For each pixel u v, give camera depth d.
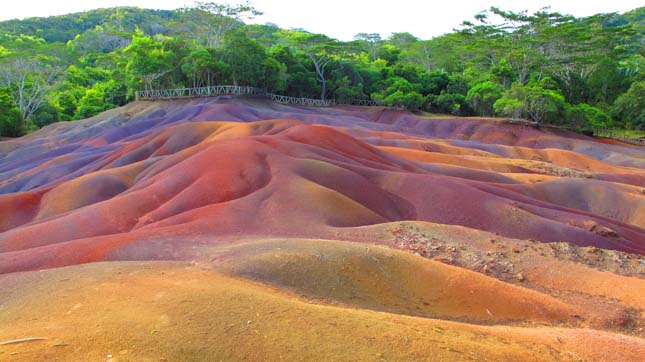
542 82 83.94
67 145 54.56
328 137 34.09
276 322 8.41
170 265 12.69
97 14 194.38
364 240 18.30
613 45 99.12
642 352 9.79
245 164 26.61
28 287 10.52
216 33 96.44
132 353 6.91
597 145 63.03
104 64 116.62
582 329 11.30
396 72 93.31
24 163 50.25
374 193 26.27
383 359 7.70
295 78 83.12
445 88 92.31
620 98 83.62
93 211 23.59
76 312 8.31
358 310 10.31
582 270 15.70
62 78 101.25
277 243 15.01
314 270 12.57
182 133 42.19
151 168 31.92
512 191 30.22
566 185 32.28
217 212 21.06
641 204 29.50
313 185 23.94
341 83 86.69
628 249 22.23
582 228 23.73
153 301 8.91
